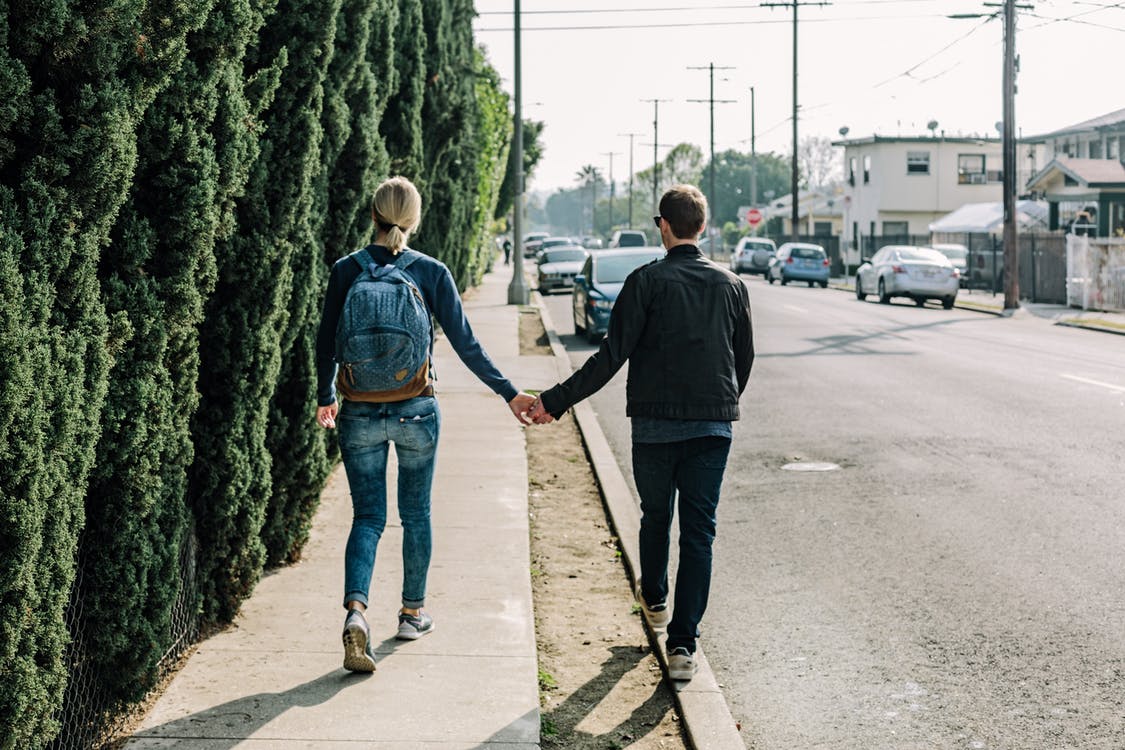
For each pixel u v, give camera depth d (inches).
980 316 1167.6
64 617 163.3
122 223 169.8
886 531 323.6
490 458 415.2
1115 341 872.3
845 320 1092.5
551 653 229.8
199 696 194.5
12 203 129.9
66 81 141.3
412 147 573.6
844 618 252.2
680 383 200.7
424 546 219.5
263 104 217.9
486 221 1692.9
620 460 433.7
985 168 2479.1
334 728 183.0
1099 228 1583.4
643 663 224.8
